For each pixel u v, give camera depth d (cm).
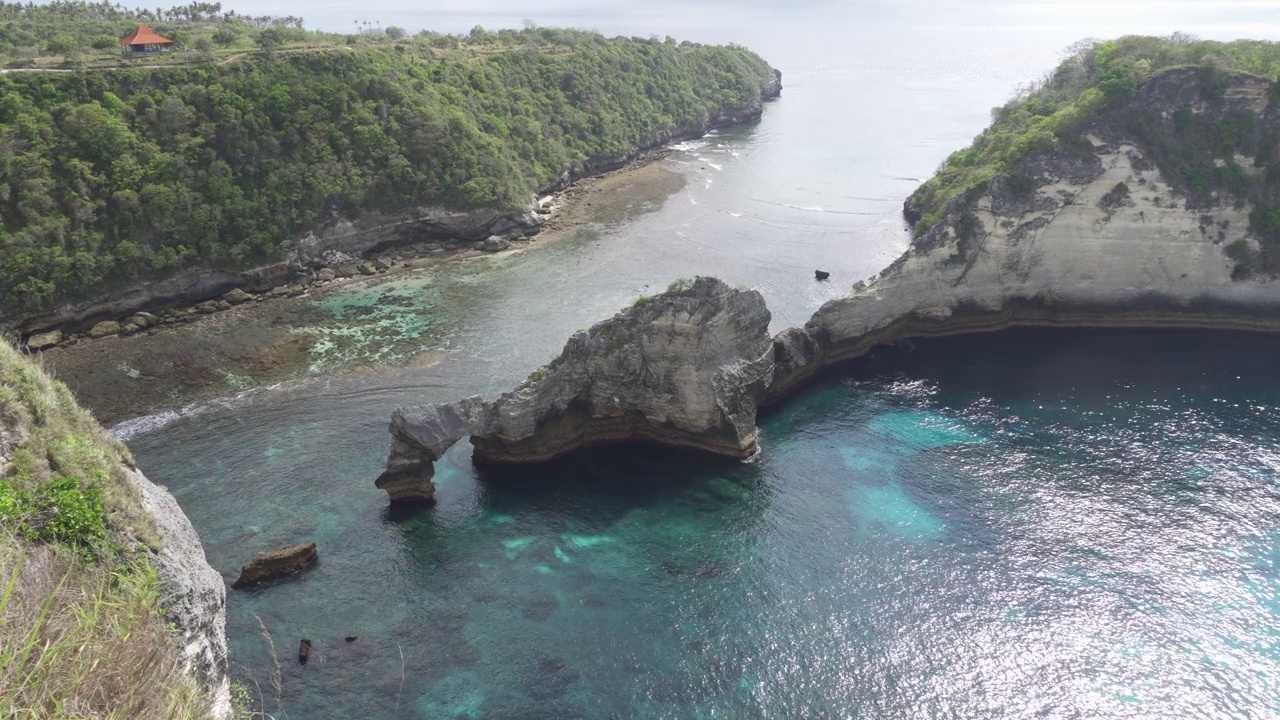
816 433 5178
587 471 4866
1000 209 6244
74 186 7125
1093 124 6244
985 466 4731
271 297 7506
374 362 6191
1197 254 6253
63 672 1366
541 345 6406
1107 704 3184
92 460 2361
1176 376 5722
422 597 3822
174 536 2491
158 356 6325
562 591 3862
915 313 6462
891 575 3903
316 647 3516
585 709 3219
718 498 4566
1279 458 4678
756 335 5097
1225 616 3566
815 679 3347
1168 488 4453
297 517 4391
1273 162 6109
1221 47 6525
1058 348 6272
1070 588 3769
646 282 7619
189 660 2147
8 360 2453
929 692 3275
